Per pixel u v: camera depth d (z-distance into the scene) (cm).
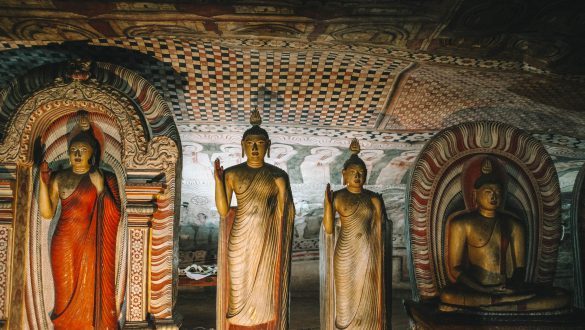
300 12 459
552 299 527
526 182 573
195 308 791
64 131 524
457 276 554
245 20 475
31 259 512
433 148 562
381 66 566
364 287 552
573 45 499
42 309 512
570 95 597
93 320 506
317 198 836
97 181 516
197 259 851
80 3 446
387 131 695
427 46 518
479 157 570
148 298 511
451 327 496
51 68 516
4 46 531
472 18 460
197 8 454
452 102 634
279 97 619
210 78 587
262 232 529
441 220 564
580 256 579
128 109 509
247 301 526
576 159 767
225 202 531
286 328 534
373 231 560
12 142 504
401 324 721
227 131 693
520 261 561
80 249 508
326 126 682
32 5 450
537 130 691
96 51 545
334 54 543
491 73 568
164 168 507
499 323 504
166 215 511
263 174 537
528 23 467
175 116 655
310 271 876
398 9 450
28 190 512
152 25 489
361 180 562
